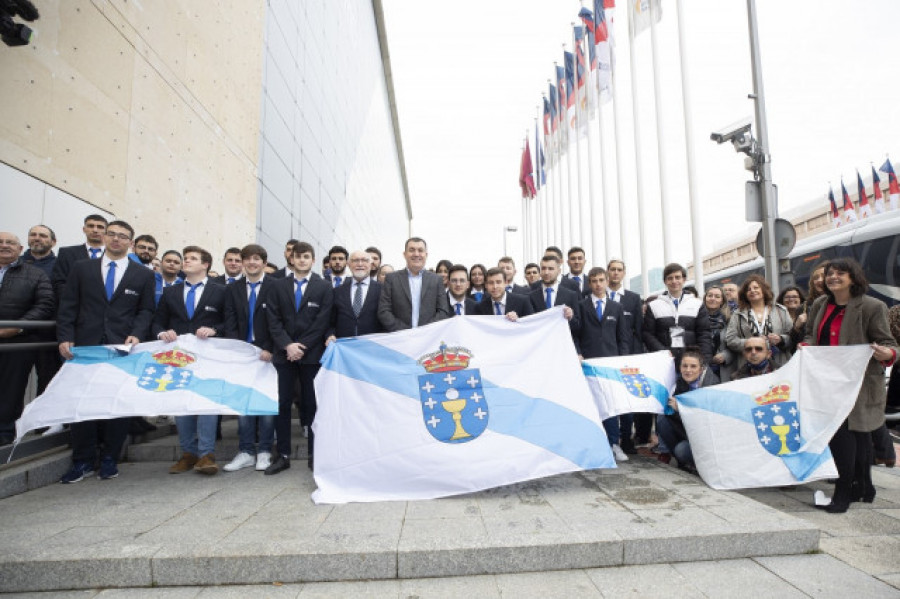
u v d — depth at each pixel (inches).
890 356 151.4
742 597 103.3
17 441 166.2
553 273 227.8
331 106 762.2
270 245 477.1
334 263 251.4
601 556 117.6
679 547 119.7
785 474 159.5
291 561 112.6
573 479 177.9
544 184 967.0
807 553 123.8
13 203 204.1
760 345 190.7
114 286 187.0
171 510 144.9
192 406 173.6
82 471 180.5
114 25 260.8
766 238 290.4
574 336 228.5
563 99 834.8
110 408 168.2
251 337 207.2
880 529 140.6
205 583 111.7
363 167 1175.0
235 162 398.6
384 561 113.6
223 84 378.6
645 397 203.6
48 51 221.0
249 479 181.0
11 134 203.3
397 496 154.3
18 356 185.2
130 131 273.1
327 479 157.8
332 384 169.6
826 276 167.0
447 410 166.9
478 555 115.0
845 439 156.9
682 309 232.7
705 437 175.2
